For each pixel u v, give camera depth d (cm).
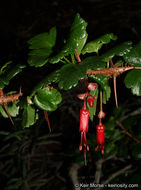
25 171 33
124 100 37
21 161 34
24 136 32
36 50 17
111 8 62
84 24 16
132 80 17
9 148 34
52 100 16
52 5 66
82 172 32
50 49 17
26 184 33
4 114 18
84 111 17
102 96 18
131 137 28
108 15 60
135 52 16
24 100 16
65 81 15
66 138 39
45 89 16
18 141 33
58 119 38
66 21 59
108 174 30
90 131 31
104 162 31
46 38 18
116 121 28
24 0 74
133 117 29
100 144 19
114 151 28
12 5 69
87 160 29
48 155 38
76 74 15
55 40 18
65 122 39
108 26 55
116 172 29
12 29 61
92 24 57
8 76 16
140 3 61
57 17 62
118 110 28
